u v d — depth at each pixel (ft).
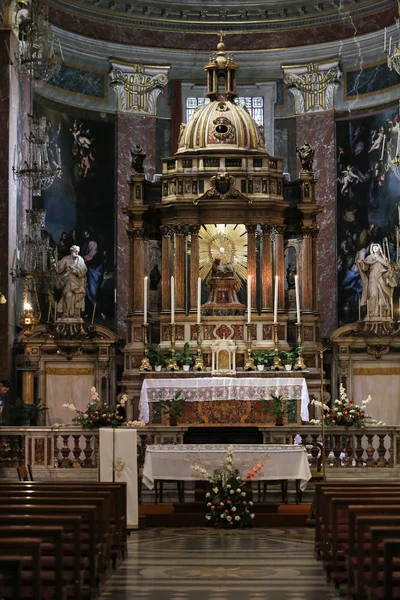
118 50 124.16
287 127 125.80
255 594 48.80
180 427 85.97
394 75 119.55
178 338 105.81
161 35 126.00
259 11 126.52
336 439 84.99
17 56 106.32
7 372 101.50
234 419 96.07
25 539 37.14
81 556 48.57
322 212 117.19
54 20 117.91
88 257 119.34
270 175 107.45
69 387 106.52
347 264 120.78
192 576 54.08
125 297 120.67
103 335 106.93
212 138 108.06
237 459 75.66
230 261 107.24
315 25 124.88
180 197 106.83
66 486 57.82
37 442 84.74
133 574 54.75
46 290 109.29
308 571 55.77
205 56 126.93
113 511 57.93
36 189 110.22
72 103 119.75
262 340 105.19
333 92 123.85
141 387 102.42
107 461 69.10
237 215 106.63
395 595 40.22
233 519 74.38
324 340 110.42
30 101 111.96
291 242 110.32
